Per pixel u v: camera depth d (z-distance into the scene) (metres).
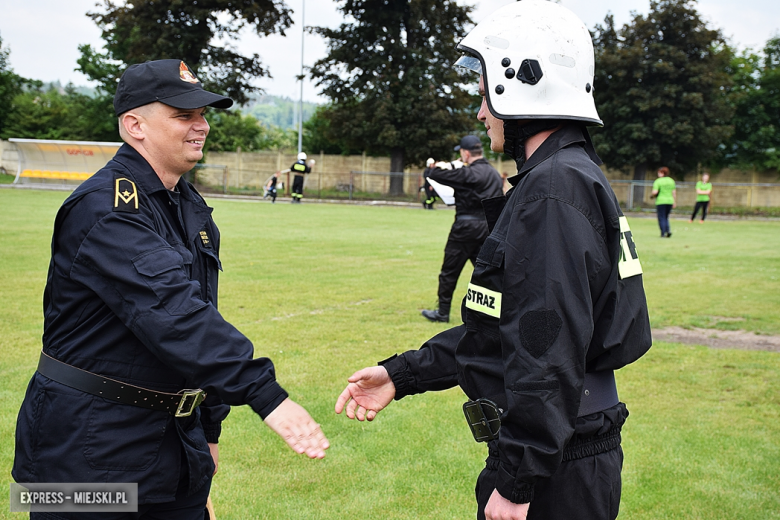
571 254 1.63
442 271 6.89
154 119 2.01
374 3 38.41
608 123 38.78
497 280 1.78
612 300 1.73
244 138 59.75
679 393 4.76
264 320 6.70
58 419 1.86
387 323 6.72
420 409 4.38
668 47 36.38
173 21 36.97
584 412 1.77
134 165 2.01
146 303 1.77
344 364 5.22
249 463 3.56
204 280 2.17
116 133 46.88
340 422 4.11
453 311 7.68
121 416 1.87
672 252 14.06
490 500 1.71
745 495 3.29
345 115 40.25
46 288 1.98
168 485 1.93
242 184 44.53
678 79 37.31
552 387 1.59
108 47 45.78
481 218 6.69
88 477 1.84
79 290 1.88
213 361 1.73
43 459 1.87
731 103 40.16
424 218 23.11
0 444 3.59
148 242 1.83
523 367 1.61
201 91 2.04
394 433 3.97
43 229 13.89
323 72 39.69
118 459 1.86
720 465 3.60
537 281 1.63
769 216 32.56
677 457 3.70
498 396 1.81
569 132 1.86
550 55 1.86
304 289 8.48
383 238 15.36
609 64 36.78
